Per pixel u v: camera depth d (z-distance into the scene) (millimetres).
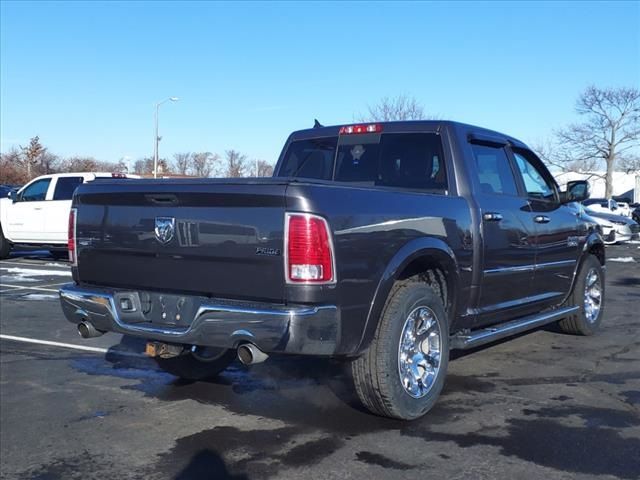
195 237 4152
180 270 4258
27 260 15695
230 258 4016
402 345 4461
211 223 4082
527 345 7016
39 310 9117
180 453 4133
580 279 7145
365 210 4141
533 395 5227
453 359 6379
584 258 7273
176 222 4230
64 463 4004
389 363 4316
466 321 5238
